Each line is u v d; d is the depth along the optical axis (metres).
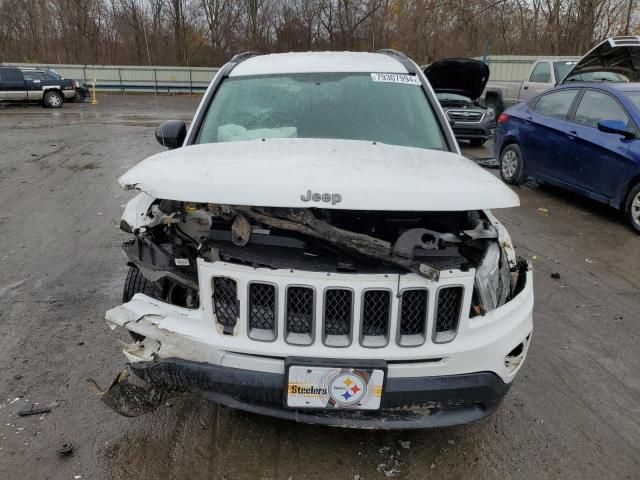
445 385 2.20
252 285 2.17
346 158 2.49
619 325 3.99
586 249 5.71
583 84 7.39
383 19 31.45
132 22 35.31
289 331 2.18
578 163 7.07
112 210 6.71
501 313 2.34
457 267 2.23
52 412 2.83
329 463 2.54
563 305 4.31
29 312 3.91
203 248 2.32
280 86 3.57
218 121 3.36
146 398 2.59
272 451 2.61
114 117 18.67
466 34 26.64
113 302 4.10
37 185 8.02
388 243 2.19
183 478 2.43
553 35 23.61
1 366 3.22
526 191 8.39
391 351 2.14
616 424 2.88
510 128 8.55
